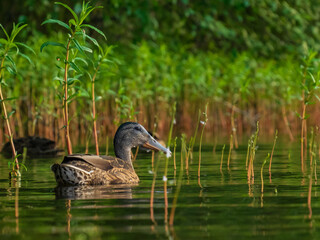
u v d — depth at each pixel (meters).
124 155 11.06
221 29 32.69
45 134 19.12
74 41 10.42
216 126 23.23
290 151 14.75
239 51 34.28
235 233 6.09
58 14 27.55
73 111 19.70
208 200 7.93
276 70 26.48
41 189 9.26
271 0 34.16
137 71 22.86
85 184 9.56
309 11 35.69
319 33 35.34
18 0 28.91
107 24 30.72
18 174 10.81
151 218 6.82
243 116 23.66
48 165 12.69
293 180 9.77
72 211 7.30
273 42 34.50
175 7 33.22
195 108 23.34
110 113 20.75
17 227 6.46
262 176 10.34
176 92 23.75
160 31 32.84
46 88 19.72
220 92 23.28
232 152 14.91
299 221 6.55
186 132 22.03
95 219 6.80
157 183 9.73
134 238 5.94
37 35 23.02
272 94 24.05
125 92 21.02
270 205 7.49
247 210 7.20
